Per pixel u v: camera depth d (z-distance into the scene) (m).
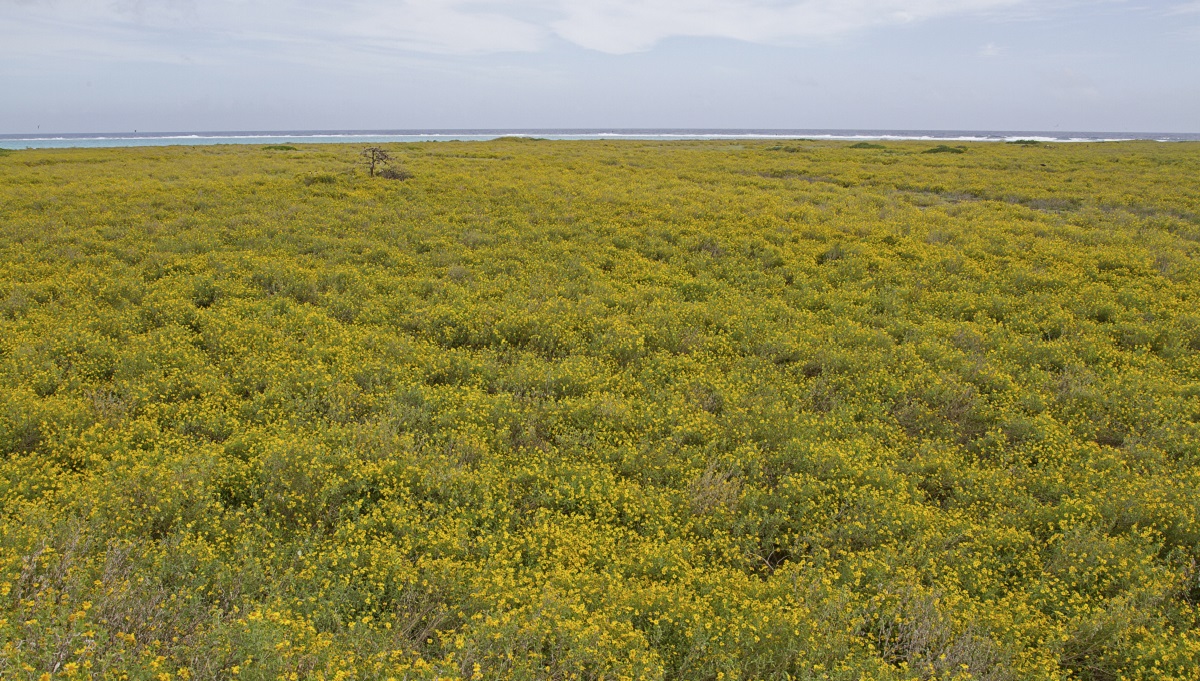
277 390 8.61
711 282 14.45
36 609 4.30
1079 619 5.24
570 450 7.79
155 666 3.86
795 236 18.86
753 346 11.21
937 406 9.38
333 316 12.05
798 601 5.23
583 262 15.95
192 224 18.30
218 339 10.45
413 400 8.87
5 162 35.25
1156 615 5.49
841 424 8.65
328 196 23.56
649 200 24.03
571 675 4.31
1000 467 7.81
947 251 17.33
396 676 4.14
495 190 25.56
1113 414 9.09
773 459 7.77
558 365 10.02
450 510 6.42
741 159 42.38
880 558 5.97
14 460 6.80
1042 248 17.58
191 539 5.63
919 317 12.78
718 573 5.71
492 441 8.00
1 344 9.87
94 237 16.62
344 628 4.89
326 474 6.75
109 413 8.02
